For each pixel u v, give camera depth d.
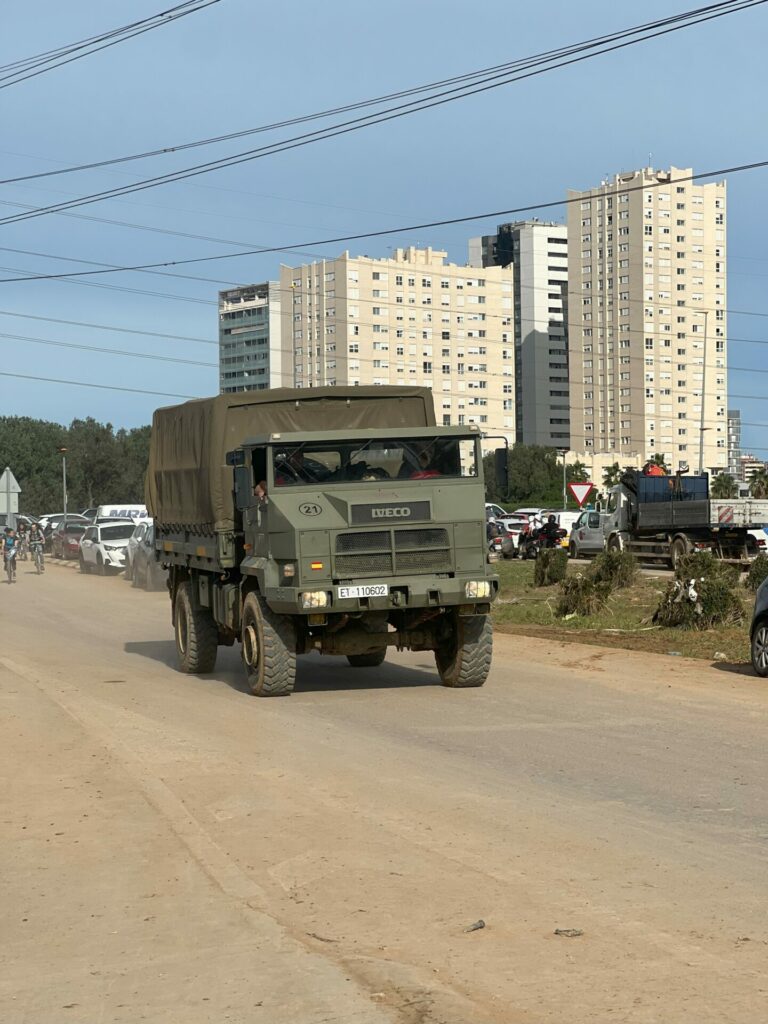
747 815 8.34
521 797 8.99
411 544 14.20
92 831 8.25
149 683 16.27
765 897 6.47
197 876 7.12
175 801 9.01
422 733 11.93
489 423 161.38
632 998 5.04
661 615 22.83
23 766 10.47
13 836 8.20
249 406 15.94
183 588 17.61
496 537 54.53
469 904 6.41
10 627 25.20
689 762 10.23
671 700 13.89
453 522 14.34
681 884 6.73
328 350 155.62
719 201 176.62
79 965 5.70
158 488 18.95
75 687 15.65
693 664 17.38
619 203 175.00
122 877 7.16
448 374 159.25
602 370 180.12
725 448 181.12
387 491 14.26
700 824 8.10
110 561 44.31
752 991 5.09
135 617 27.62
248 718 13.03
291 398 16.12
